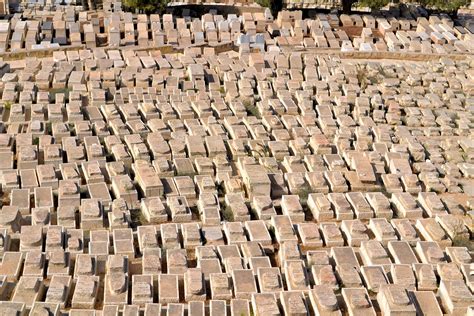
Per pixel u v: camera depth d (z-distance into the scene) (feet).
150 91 80.94
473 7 154.10
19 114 72.84
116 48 100.63
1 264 48.83
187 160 66.13
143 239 52.80
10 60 95.35
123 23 115.24
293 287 48.67
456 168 70.44
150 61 89.51
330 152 71.00
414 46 109.70
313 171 66.44
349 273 49.73
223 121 75.72
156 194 60.49
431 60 105.60
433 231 57.36
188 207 58.90
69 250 51.31
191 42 112.68
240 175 65.77
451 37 115.65
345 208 59.82
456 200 65.62
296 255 51.90
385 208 60.39
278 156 68.95
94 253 51.19
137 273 50.44
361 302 46.29
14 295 45.80
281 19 122.52
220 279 48.19
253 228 56.03
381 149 72.69
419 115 82.23
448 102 87.92
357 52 104.37
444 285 49.19
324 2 143.95
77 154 64.90
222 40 114.11
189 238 53.72
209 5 138.00
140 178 61.67
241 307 45.83
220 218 57.62
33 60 90.07
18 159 64.23
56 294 45.60
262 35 111.75
